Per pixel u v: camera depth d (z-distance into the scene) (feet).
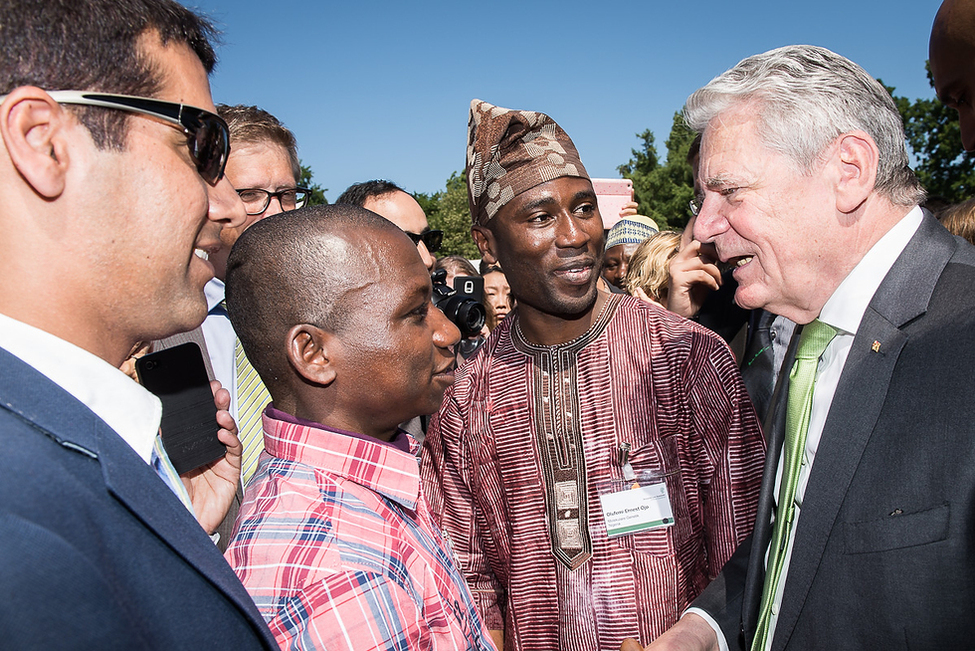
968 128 5.44
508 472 6.03
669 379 5.69
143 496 2.34
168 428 4.52
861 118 3.73
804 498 3.90
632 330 5.90
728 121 4.01
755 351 8.71
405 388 3.84
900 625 3.44
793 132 3.78
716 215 4.25
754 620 4.56
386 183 10.64
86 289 2.61
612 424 5.71
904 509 3.43
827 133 3.74
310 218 3.80
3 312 2.49
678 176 133.08
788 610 3.94
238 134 7.80
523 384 6.02
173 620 2.26
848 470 3.67
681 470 5.70
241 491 6.44
